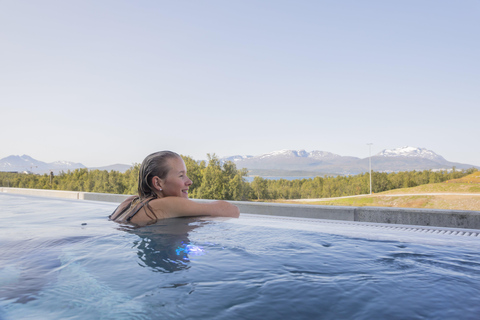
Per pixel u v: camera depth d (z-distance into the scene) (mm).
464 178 46719
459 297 767
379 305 722
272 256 1145
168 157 1925
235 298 771
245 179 49562
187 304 745
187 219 1903
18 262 1112
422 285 849
